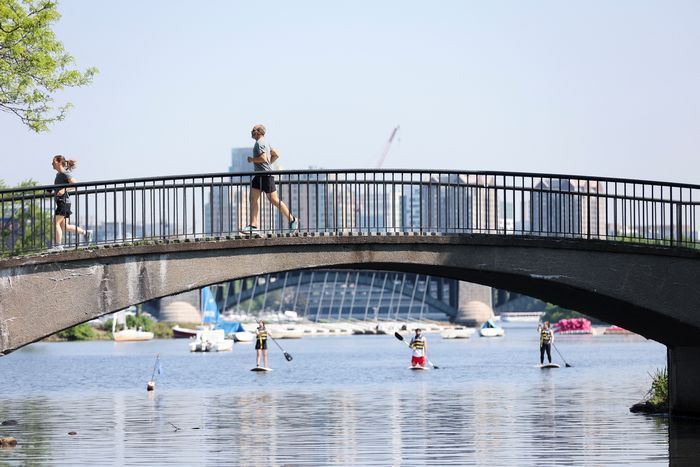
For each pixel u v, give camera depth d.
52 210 72.88
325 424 89.88
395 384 142.12
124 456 71.25
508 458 68.56
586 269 76.31
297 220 75.06
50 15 101.50
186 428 87.81
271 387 139.12
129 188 71.88
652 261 76.94
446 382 145.38
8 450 74.69
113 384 150.75
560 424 87.25
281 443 77.44
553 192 77.00
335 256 73.19
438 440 78.06
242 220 77.12
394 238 73.75
